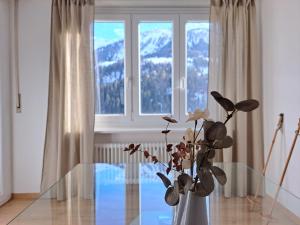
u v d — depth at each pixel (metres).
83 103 3.52
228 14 3.55
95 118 3.87
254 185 2.92
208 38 3.78
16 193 3.73
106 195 2.88
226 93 3.59
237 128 3.57
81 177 3.07
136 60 3.88
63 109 3.51
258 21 3.67
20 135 3.71
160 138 3.81
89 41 3.52
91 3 3.51
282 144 3.20
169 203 1.30
